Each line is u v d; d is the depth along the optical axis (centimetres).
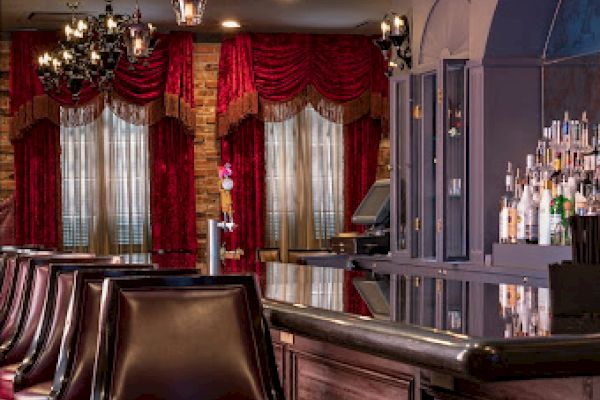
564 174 648
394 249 820
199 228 1188
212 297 282
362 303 310
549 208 646
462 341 213
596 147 635
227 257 745
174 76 1158
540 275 644
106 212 1162
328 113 1186
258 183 1181
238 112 1168
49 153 1150
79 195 1159
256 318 285
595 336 214
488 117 715
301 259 858
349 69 1186
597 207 615
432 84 779
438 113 736
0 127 1155
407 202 798
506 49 714
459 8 763
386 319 259
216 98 1181
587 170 634
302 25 1130
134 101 1153
